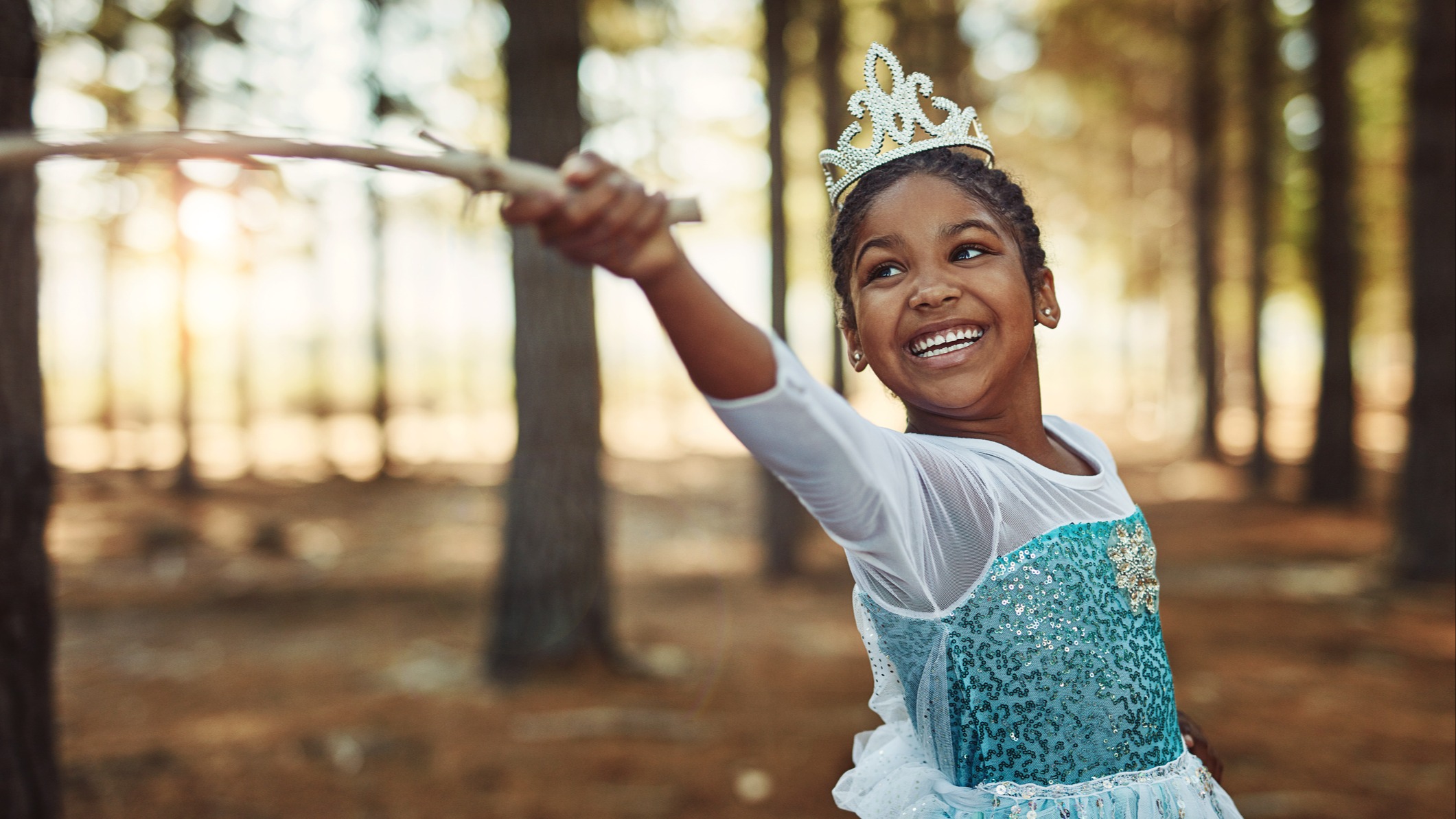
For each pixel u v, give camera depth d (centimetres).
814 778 490
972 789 125
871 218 131
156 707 639
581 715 589
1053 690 123
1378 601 830
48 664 297
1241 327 2612
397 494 1797
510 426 3216
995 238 128
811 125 1506
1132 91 1961
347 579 1079
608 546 687
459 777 500
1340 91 1314
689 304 85
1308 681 639
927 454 121
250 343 2112
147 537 1307
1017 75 1767
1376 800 452
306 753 538
